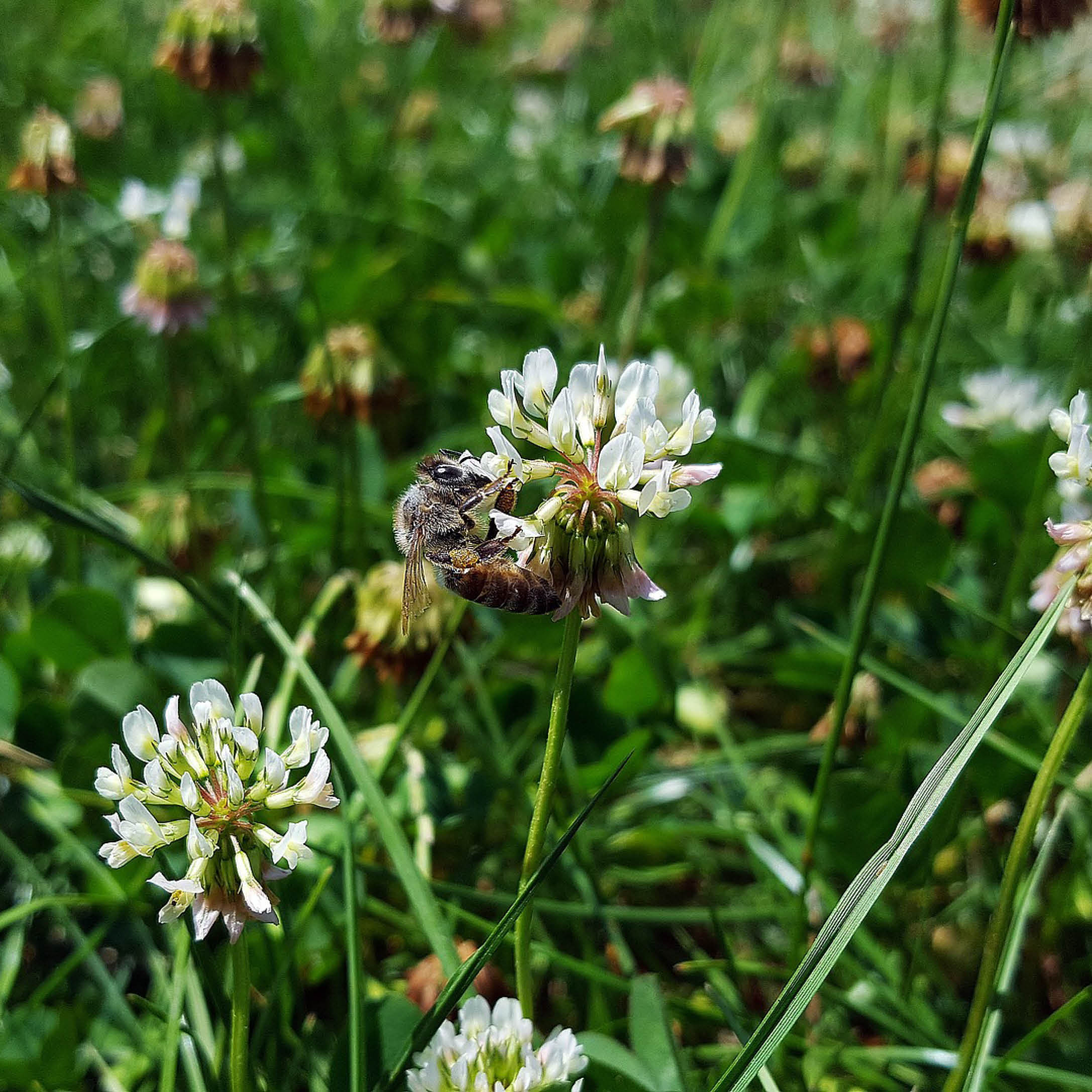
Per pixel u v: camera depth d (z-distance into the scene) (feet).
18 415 1.32
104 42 2.25
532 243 1.76
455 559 0.72
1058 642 0.96
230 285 1.10
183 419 1.37
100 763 0.87
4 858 0.88
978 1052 0.69
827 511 1.27
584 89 2.35
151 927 0.81
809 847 0.80
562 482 0.62
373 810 0.69
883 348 1.34
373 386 1.03
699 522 1.17
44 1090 0.75
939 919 0.89
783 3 1.55
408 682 0.89
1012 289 1.63
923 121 1.97
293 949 0.74
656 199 1.17
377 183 1.80
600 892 0.83
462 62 2.52
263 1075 0.72
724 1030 0.83
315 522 1.11
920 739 0.94
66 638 0.95
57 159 1.06
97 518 0.79
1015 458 1.08
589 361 1.42
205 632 0.94
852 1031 0.82
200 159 1.84
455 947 0.67
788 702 1.12
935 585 1.04
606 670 1.04
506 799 0.91
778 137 2.02
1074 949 0.88
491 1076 0.63
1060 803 0.82
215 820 0.60
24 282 1.41
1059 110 1.91
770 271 1.74
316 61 2.18
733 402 1.53
